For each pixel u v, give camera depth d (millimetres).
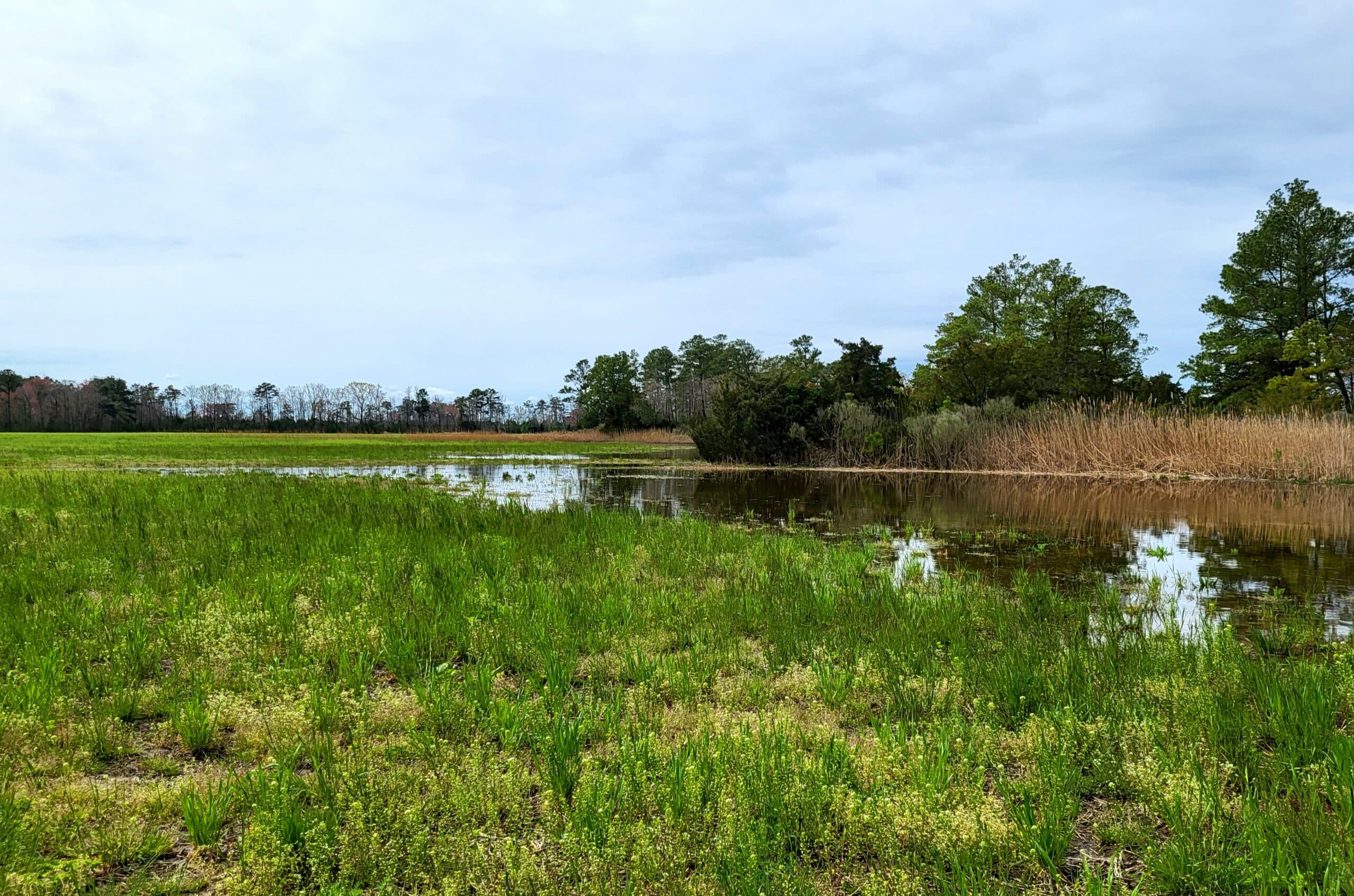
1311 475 20250
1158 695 4348
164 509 10773
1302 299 38375
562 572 7578
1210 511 14172
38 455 26875
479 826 2975
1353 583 8008
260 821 2875
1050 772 3422
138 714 4078
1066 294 46219
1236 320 40938
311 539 8523
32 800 3053
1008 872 2830
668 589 6879
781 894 2584
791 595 6637
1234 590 7641
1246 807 3064
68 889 2504
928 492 17625
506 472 22922
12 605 5676
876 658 5012
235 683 4438
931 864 2785
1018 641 5441
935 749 3615
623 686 4570
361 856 2719
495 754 3566
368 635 5219
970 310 51156
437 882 2623
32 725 3656
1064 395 35969
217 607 5652
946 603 6488
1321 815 2984
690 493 17062
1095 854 3012
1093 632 6016
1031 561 9188
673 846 2777
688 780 3211
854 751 3553
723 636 5512
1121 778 3453
